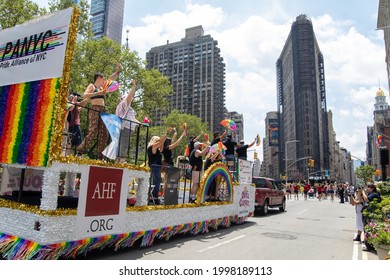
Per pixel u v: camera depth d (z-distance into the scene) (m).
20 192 5.28
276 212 17.52
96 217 5.23
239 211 11.04
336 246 7.99
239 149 12.45
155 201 7.48
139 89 28.05
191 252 6.49
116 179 5.70
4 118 5.62
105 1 157.50
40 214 4.56
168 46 116.06
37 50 5.45
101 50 24.64
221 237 8.52
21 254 4.62
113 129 5.82
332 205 24.78
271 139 164.50
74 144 6.17
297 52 128.88
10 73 5.81
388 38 52.78
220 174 9.81
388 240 6.42
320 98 142.88
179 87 110.81
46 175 4.71
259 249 7.11
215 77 111.50
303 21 130.25
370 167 81.06
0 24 17.97
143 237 6.47
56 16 5.34
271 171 166.50
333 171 143.62
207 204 8.93
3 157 5.40
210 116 105.50
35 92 5.23
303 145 118.88
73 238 4.81
